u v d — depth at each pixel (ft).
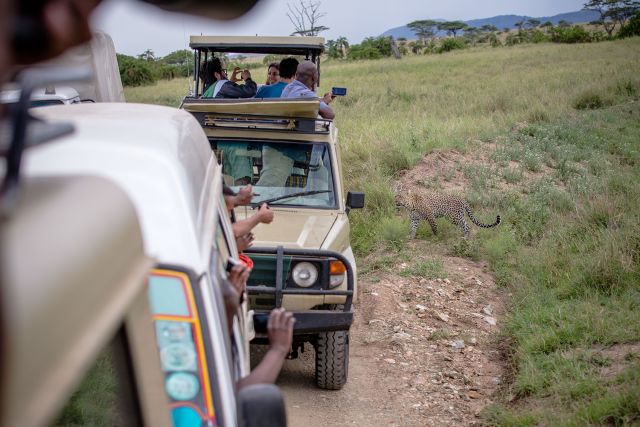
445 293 24.70
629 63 98.37
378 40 185.88
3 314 1.93
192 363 6.14
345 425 16.38
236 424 6.29
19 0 2.46
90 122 7.25
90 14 2.66
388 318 22.71
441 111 62.90
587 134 52.85
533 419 15.38
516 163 43.65
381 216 31.30
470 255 28.58
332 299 16.42
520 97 68.49
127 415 4.95
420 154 41.65
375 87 84.84
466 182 38.19
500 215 32.55
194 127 9.45
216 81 29.14
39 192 3.09
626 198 32.37
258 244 16.92
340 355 17.54
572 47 157.07
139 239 3.71
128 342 4.69
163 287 6.09
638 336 18.37
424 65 129.90
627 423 14.16
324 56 184.85
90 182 3.45
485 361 20.15
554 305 21.93
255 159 19.40
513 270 26.73
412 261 27.58
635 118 60.13
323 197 19.22
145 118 7.92
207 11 2.76
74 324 2.69
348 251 18.66
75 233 2.87
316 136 19.42
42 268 2.47
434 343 21.18
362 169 37.63
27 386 2.20
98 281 3.01
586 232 28.53
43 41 2.55
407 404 17.65
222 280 7.82
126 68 98.73
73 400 4.47
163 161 6.45
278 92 25.21
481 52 169.58
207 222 7.30
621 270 22.98
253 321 10.57
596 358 17.72
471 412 17.28
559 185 39.40
